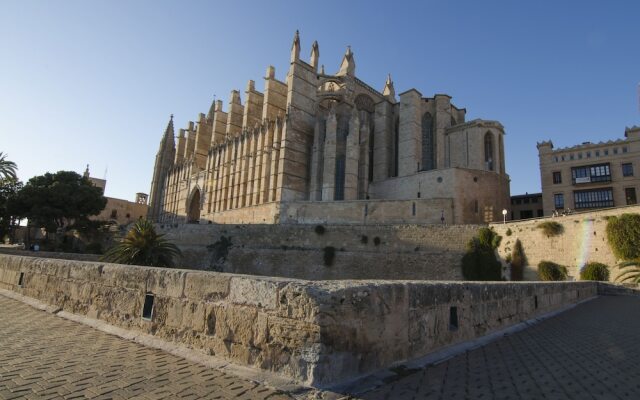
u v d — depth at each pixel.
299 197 58.19
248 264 46.50
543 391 5.14
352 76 65.31
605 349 8.29
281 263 44.38
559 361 6.91
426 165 56.81
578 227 30.47
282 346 5.30
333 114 55.66
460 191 44.41
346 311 5.31
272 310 5.55
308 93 62.22
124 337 7.52
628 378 6.00
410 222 43.84
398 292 6.38
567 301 18.25
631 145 50.72
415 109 55.59
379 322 5.87
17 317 9.27
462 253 36.50
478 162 51.53
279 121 60.06
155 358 6.19
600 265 28.59
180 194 88.31
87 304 9.22
